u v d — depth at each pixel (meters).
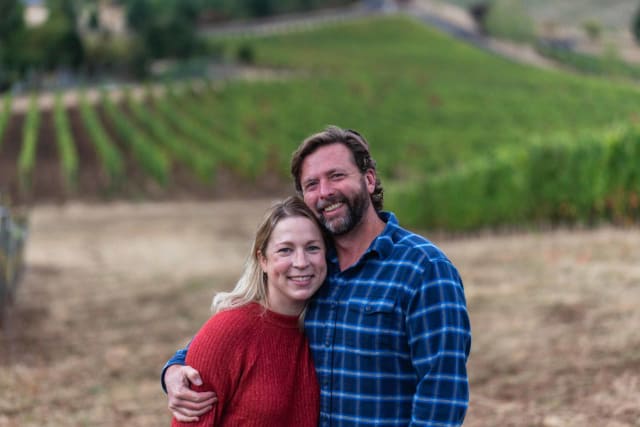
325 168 2.24
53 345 7.25
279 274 2.23
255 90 63.09
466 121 52.09
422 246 2.16
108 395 5.58
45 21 84.25
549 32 123.94
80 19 111.44
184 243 19.03
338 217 2.24
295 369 2.24
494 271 9.00
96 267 13.95
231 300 2.33
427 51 104.38
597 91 65.62
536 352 5.45
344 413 2.16
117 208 30.48
